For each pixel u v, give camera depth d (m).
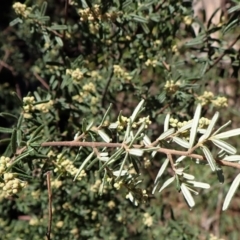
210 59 0.67
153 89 0.91
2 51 1.13
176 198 1.21
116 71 0.68
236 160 0.39
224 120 1.20
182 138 0.43
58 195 0.76
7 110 1.03
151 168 0.89
